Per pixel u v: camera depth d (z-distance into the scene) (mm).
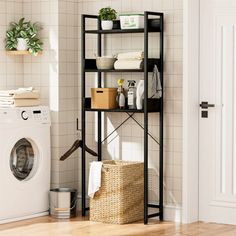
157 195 6809
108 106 6711
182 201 6664
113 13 6789
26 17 7199
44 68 7125
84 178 6938
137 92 6551
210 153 6684
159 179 6727
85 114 7176
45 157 6945
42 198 6926
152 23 6684
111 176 6582
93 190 6641
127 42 6926
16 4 7168
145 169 6543
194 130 6676
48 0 7066
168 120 6719
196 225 6562
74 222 6660
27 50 7066
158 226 6508
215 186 6672
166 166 6750
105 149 7102
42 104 7141
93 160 7168
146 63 6438
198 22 6680
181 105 6645
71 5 7129
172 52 6668
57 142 7055
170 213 6723
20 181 6754
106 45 7043
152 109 6578
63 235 6168
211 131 6668
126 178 6582
